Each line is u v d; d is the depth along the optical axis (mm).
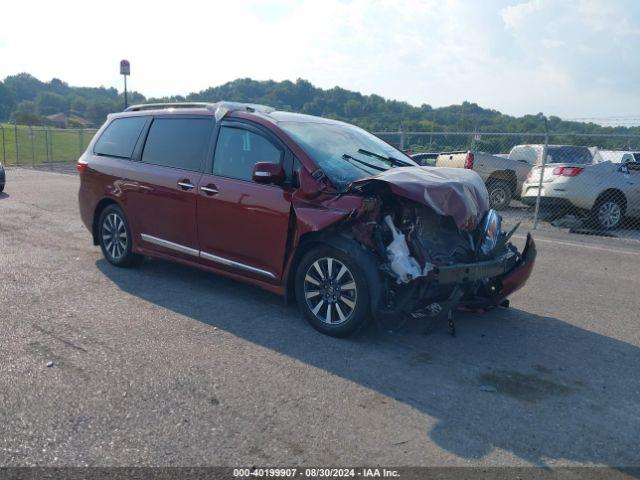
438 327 5402
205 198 5738
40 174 20609
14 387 3936
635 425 3754
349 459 3258
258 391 4008
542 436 3572
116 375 4168
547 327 5547
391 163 5883
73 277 6605
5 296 5840
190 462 3180
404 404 3904
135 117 6875
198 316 5441
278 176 5086
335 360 4562
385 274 4762
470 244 5020
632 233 11648
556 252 9094
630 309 6195
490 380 4336
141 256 6965
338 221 4746
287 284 5266
